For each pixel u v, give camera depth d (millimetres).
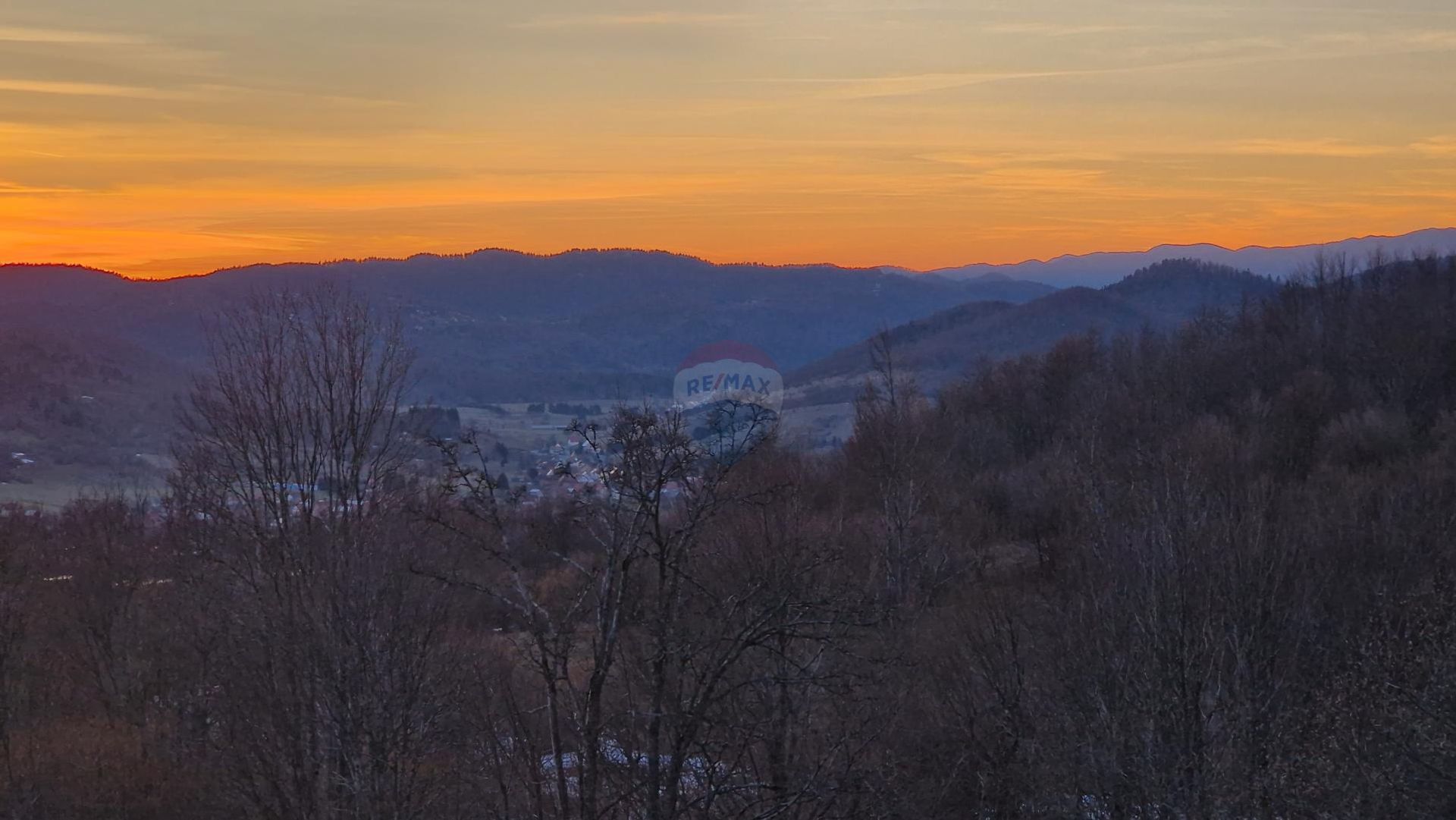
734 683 14758
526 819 14078
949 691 20562
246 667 19531
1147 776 17750
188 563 22719
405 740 16453
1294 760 17609
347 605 16703
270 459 21453
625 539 12828
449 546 17016
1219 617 19016
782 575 14867
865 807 15328
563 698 13898
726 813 14180
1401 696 17734
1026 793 19328
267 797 19078
